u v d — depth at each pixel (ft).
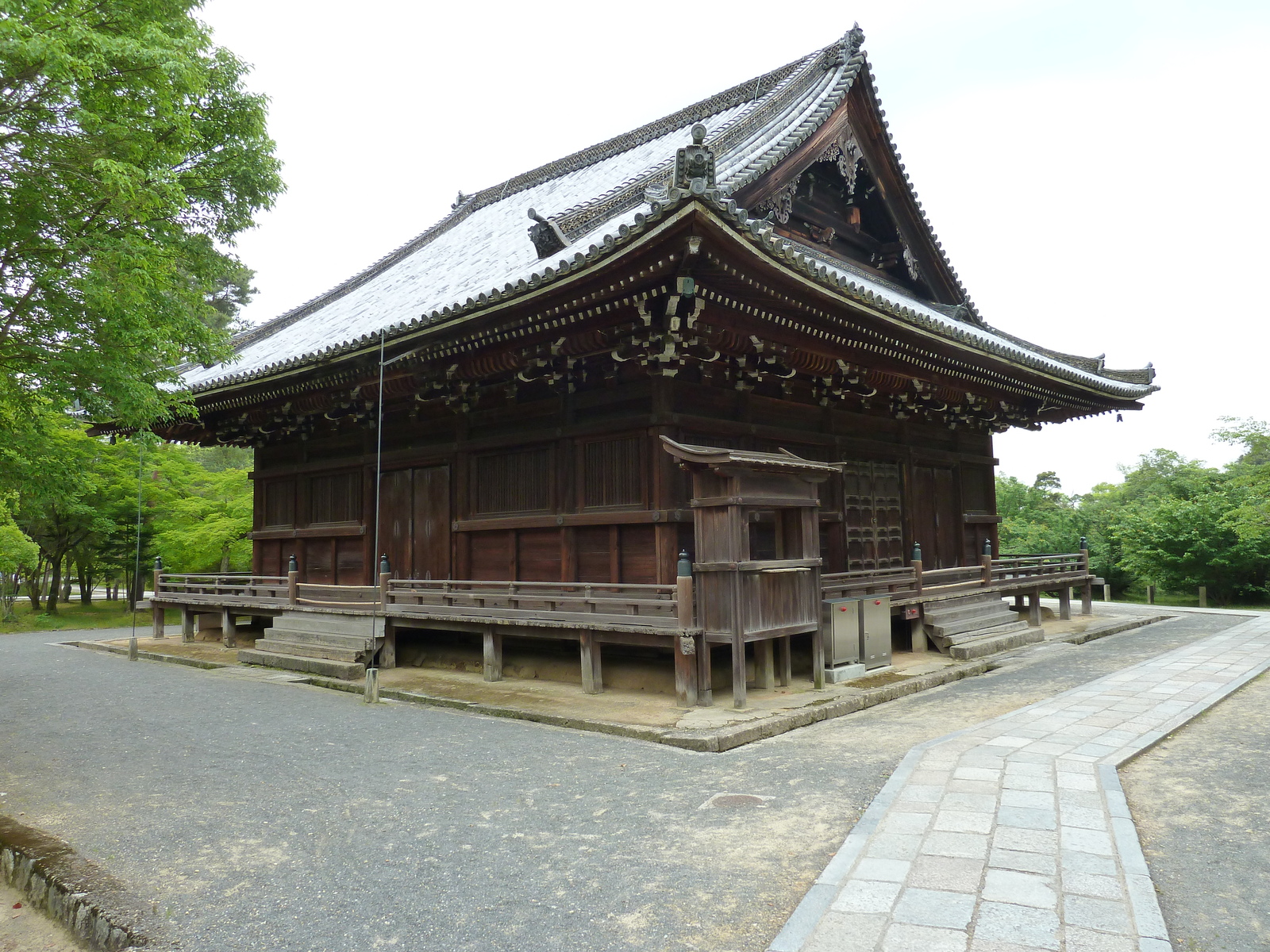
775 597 34.50
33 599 94.43
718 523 33.22
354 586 47.11
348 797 23.11
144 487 86.17
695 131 28.53
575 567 42.29
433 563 49.52
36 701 39.93
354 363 44.14
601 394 41.60
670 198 28.09
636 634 35.45
